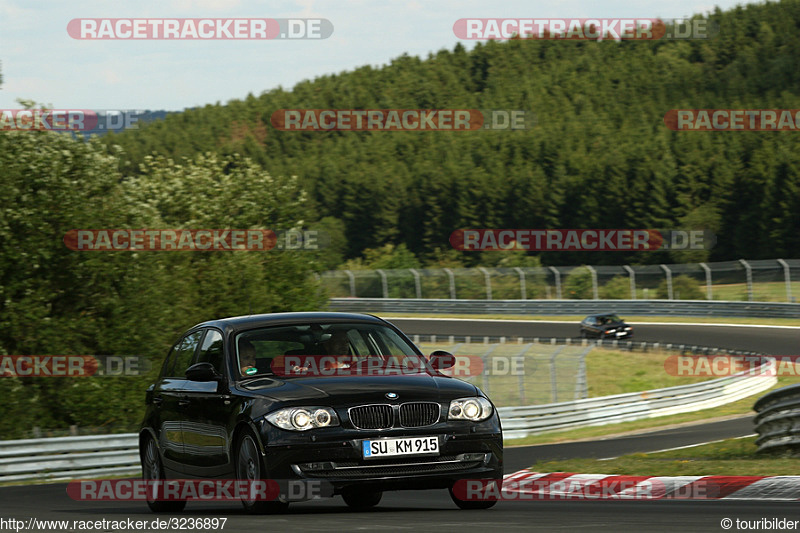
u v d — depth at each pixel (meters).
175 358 31.14
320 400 23.80
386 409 23.95
